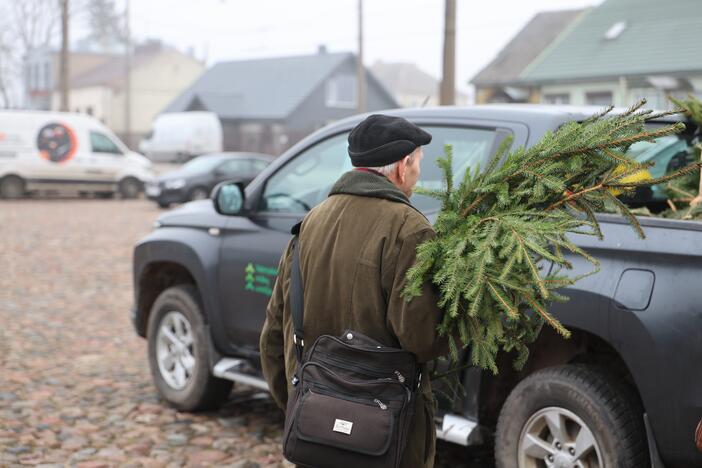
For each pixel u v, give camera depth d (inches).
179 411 215.3
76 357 270.7
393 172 107.0
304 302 107.1
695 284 126.1
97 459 182.7
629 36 1216.8
